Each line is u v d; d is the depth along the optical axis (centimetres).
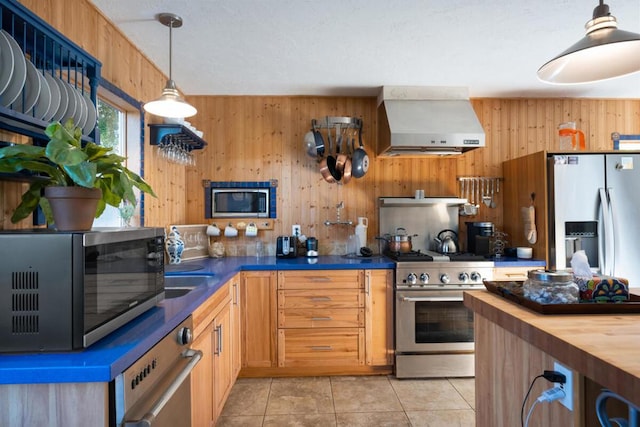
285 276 271
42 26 120
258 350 272
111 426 91
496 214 343
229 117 332
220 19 203
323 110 335
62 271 94
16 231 103
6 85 106
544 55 253
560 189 277
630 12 198
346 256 319
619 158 276
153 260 140
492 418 149
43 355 93
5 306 93
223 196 330
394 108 300
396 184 338
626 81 304
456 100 311
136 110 235
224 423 216
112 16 197
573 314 124
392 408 233
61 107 131
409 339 273
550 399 105
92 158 114
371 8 194
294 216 333
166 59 255
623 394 77
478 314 162
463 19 206
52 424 87
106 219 219
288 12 197
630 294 148
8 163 107
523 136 345
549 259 281
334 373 279
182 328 136
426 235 338
